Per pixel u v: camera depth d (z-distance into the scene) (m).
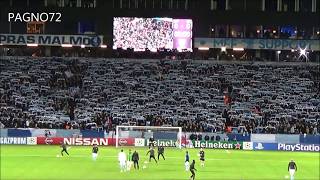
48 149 74.94
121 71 104.56
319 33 105.06
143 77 102.44
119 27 102.56
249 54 110.94
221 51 110.31
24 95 94.56
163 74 103.81
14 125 83.25
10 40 104.25
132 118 85.88
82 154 69.50
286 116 87.81
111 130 82.12
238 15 103.62
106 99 94.31
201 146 81.00
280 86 100.25
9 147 77.00
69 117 86.56
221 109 90.88
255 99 95.31
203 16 103.31
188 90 98.25
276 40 105.38
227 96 95.56
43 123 83.12
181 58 109.69
